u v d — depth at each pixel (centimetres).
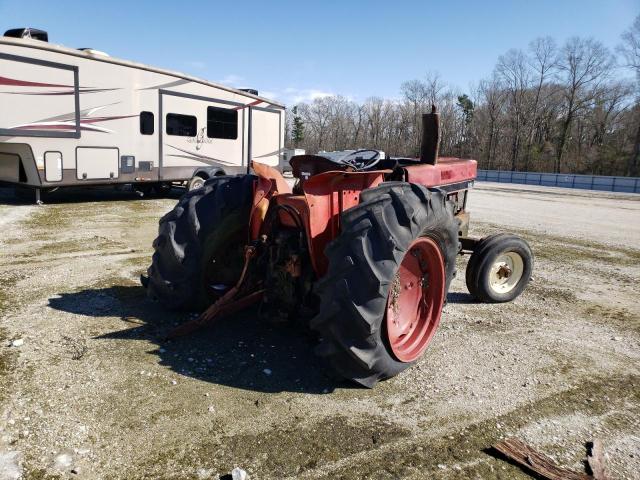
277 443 250
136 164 1112
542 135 5659
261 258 356
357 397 299
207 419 267
